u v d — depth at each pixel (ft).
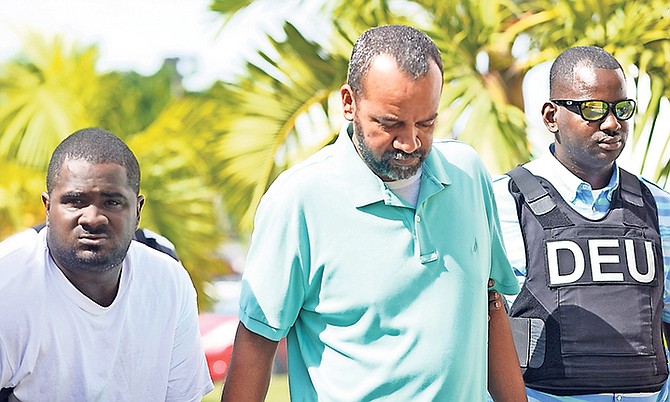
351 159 13.25
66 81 44.04
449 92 27.09
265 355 13.70
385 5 28.17
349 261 13.12
